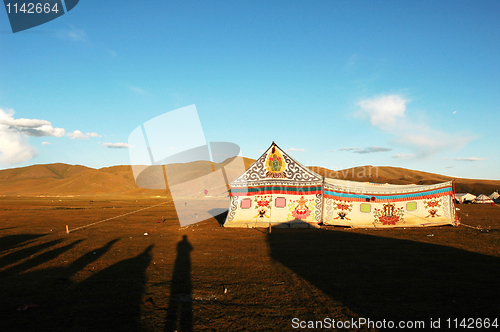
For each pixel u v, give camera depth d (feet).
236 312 24.68
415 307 25.50
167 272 36.47
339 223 78.33
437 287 30.40
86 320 23.13
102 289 30.32
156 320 23.18
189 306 25.98
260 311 24.89
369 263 40.27
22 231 74.59
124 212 130.52
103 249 51.03
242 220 79.71
